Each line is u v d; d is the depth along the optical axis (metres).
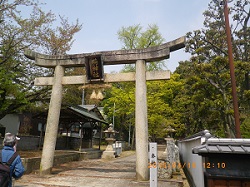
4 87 10.37
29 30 11.63
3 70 10.40
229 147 3.33
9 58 11.91
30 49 11.91
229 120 16.84
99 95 9.97
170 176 8.83
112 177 8.99
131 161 16.94
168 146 10.36
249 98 15.39
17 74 11.92
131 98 20.72
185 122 25.59
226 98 16.89
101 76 9.91
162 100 22.83
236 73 16.38
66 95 14.56
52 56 10.75
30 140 18.30
